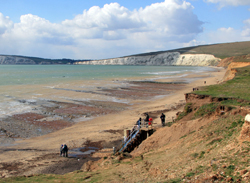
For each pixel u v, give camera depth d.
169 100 48.06
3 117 33.41
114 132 28.44
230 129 12.45
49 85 71.25
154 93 57.69
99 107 41.78
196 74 123.88
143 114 36.41
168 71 161.75
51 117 34.91
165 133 18.86
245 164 8.24
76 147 23.94
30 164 19.36
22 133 27.92
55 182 11.90
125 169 13.05
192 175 9.04
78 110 39.34
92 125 31.59
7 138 26.06
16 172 17.62
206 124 16.00
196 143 13.17
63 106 41.81
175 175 9.65
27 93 54.31
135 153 18.16
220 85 36.47
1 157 20.86
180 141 15.33
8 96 49.56
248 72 48.56
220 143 11.16
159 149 16.11
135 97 52.06
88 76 114.19
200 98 28.19
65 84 74.75
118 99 49.47
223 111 17.45
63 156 21.44
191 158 11.11
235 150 9.51
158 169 11.16
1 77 103.62
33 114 35.94
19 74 129.00
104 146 24.22
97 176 12.53
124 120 33.69
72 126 31.23
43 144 24.77
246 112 13.66
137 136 21.86
